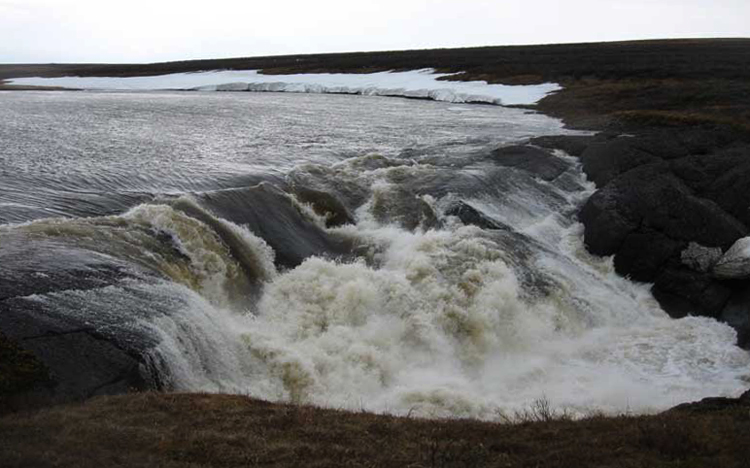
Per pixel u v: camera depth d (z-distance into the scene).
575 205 24.75
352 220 20.44
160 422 8.41
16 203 16.47
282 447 7.86
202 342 11.41
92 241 13.66
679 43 94.94
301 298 15.07
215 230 16.02
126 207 17.09
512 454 7.88
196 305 12.11
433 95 64.19
